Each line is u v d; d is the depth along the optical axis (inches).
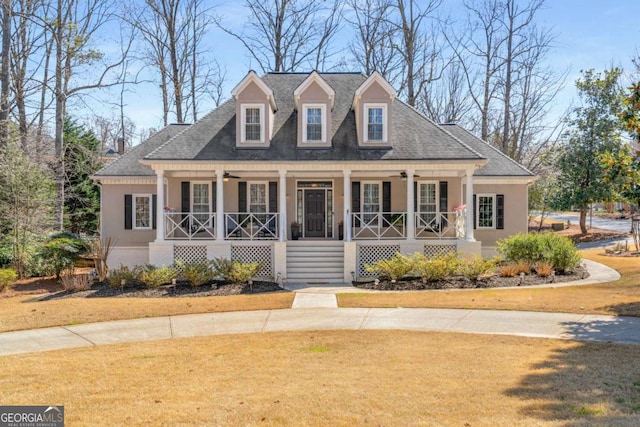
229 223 783.7
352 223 788.0
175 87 1210.6
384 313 450.3
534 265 660.7
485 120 1258.6
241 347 339.6
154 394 238.5
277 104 801.6
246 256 684.1
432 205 797.9
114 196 791.1
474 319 418.0
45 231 778.2
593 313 424.2
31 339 373.1
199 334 385.7
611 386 239.8
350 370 276.8
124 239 790.5
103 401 229.0
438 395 230.1
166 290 585.9
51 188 849.5
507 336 359.6
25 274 716.0
